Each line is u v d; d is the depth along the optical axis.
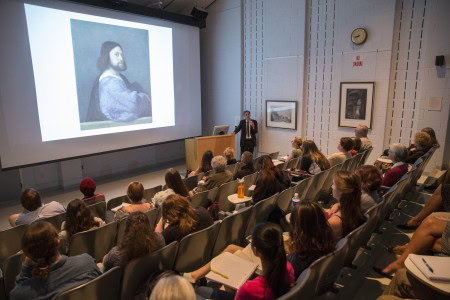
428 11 5.21
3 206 5.27
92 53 5.77
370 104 5.97
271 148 7.68
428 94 5.33
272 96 7.42
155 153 7.98
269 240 1.49
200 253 2.35
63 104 5.46
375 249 2.91
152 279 1.82
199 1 7.79
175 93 7.36
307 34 6.68
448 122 5.25
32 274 1.64
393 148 3.69
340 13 6.12
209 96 8.69
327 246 1.77
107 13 5.93
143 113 6.76
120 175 7.02
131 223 1.90
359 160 4.63
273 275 1.48
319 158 4.00
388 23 5.58
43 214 3.04
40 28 5.06
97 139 6.02
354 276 2.52
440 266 1.57
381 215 2.74
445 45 5.06
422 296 1.63
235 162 4.91
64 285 1.67
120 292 1.84
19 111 4.94
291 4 6.77
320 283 1.82
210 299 1.90
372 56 5.83
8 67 4.76
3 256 2.70
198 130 8.04
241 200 3.35
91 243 2.53
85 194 3.48
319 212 1.78
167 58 7.10
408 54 5.50
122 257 1.84
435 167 5.45
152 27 6.72
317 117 6.79
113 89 6.16
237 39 7.74
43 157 5.31
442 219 2.10
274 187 3.20
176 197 2.35
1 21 4.63
